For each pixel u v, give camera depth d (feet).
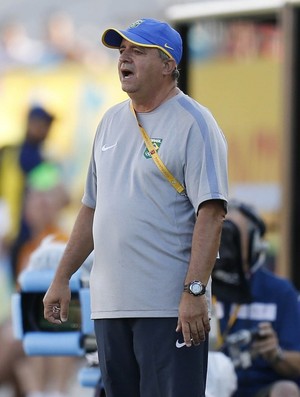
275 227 81.56
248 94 82.48
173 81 44.04
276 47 81.46
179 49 43.86
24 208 113.09
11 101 120.47
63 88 120.57
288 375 57.06
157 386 43.11
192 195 42.63
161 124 43.27
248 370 57.41
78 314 53.42
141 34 42.98
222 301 57.62
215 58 82.17
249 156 83.10
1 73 121.60
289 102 76.74
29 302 53.78
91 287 44.29
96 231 43.73
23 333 53.57
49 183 113.91
